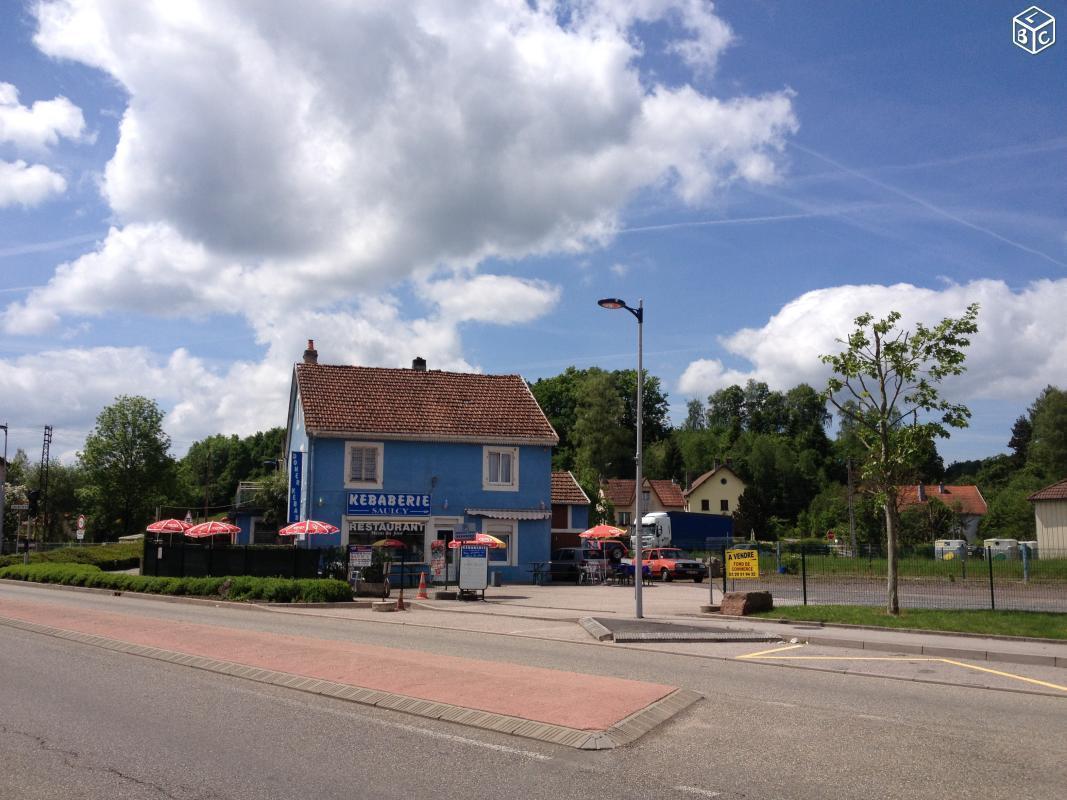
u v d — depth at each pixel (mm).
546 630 18875
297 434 40188
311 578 28703
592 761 7473
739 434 110000
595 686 10359
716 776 7059
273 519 50094
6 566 43094
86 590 31328
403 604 24203
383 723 8805
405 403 37625
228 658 12562
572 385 91875
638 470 21859
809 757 7660
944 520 52000
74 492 83875
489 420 37812
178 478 82062
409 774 7027
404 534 35469
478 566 27594
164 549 34500
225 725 8695
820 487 95000
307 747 7848
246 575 31062
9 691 10500
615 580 37406
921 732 8695
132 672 11906
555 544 42562
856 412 20766
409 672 11234
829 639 16703
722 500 88062
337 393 37156
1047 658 14188
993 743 8258
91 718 8992
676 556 42156
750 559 21859
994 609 21250
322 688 10422
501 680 10688
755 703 10125
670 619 20719
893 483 20422
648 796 6523
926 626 18094
